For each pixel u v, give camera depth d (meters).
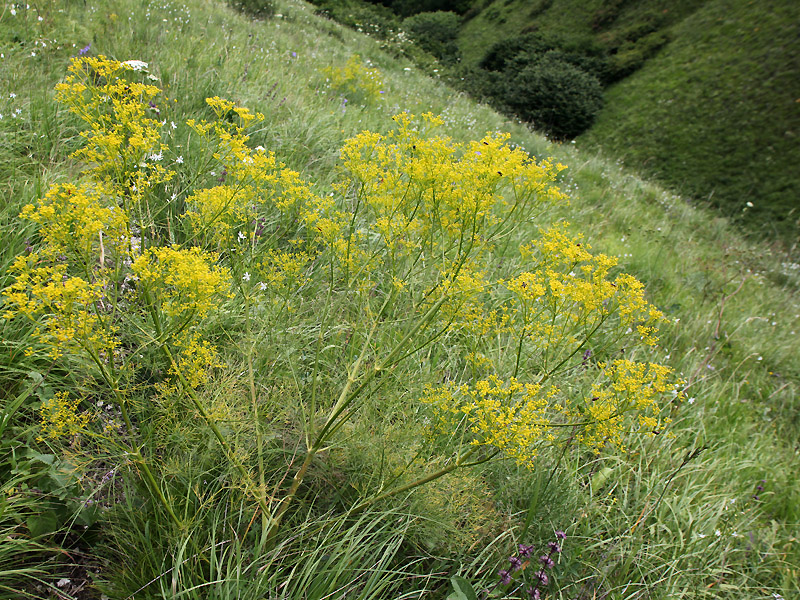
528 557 2.04
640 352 4.15
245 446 2.06
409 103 9.03
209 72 4.98
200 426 1.92
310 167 4.48
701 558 2.64
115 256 1.56
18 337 2.15
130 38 5.35
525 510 2.41
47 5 5.44
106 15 6.01
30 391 1.90
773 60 23.14
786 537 3.13
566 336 2.07
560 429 2.75
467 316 2.05
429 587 2.04
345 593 1.75
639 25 30.61
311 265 2.99
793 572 2.80
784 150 20.19
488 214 2.11
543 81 24.77
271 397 2.15
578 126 25.55
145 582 1.67
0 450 1.81
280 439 2.18
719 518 2.94
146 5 7.19
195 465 1.93
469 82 24.45
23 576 1.66
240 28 8.72
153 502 1.71
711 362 4.73
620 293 1.97
